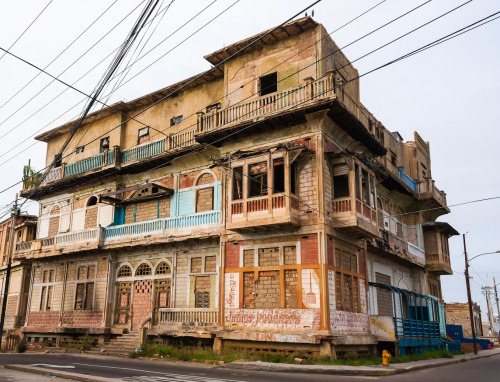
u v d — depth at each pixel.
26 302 32.25
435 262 32.09
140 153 26.70
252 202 19.70
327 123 19.94
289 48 21.89
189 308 21.38
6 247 36.50
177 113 26.97
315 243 18.75
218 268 22.00
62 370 14.14
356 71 25.03
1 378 12.32
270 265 19.69
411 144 35.41
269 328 18.86
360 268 21.58
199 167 24.44
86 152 30.98
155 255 24.75
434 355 23.69
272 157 19.55
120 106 29.17
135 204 27.00
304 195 19.55
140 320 24.28
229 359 17.50
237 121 21.16
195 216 22.86
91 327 25.16
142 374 13.37
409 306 24.45
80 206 29.64
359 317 20.33
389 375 14.70
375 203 21.61
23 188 33.19
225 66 23.81
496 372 16.77
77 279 27.88
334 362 16.75
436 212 35.06
